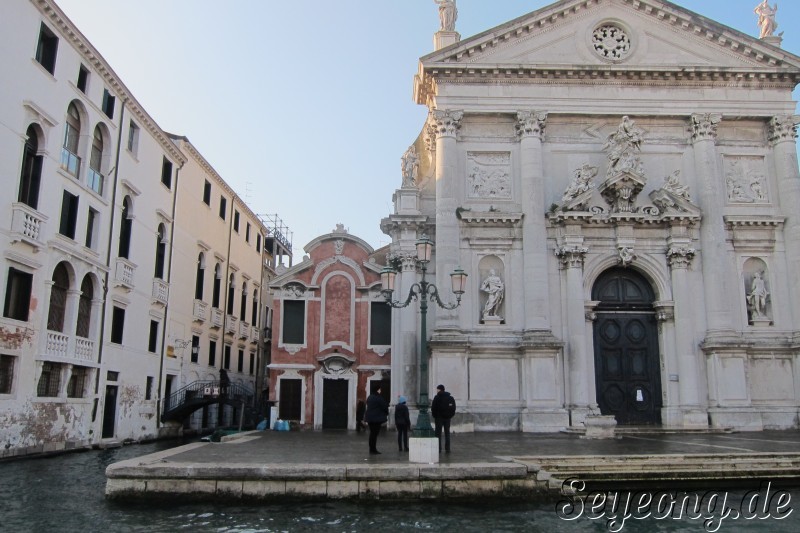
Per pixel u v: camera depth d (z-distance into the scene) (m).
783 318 28.34
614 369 28.77
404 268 30.12
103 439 28.41
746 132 30.12
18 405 22.42
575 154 29.97
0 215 21.55
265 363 52.06
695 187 29.42
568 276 28.33
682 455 16.39
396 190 31.47
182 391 36.06
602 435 23.11
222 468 13.39
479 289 28.67
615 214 28.58
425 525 11.55
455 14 32.12
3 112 21.67
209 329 40.53
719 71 29.55
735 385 27.06
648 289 29.48
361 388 31.47
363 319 32.03
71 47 25.81
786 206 28.97
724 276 28.08
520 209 29.30
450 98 29.86
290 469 13.44
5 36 21.72
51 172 24.41
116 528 11.20
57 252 24.59
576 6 30.28
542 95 29.88
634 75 29.78
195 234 38.78
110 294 28.78
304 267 32.44
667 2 30.23
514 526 11.64
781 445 19.72
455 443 20.92
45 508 13.02
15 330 22.22
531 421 26.62
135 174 31.38
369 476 13.53
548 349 27.22
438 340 27.27
